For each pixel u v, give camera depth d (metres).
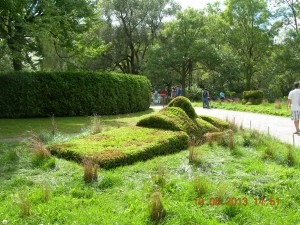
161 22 44.00
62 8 19.59
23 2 17.33
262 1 42.44
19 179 5.52
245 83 45.88
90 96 18.16
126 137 8.22
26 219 4.03
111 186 5.27
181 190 4.94
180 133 8.58
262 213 4.37
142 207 4.34
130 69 47.78
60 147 7.33
